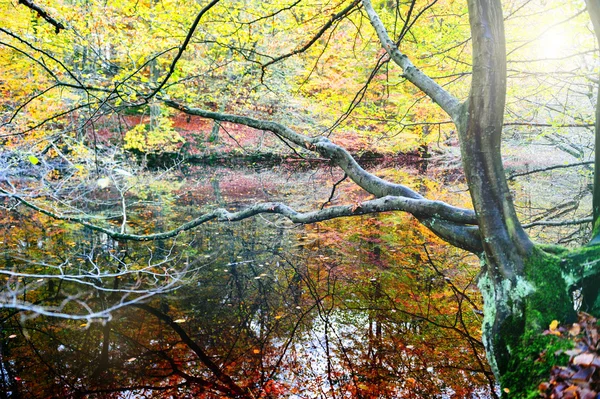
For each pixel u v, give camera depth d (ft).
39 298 17.49
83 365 13.00
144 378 12.45
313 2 18.86
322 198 39.93
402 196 11.62
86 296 17.94
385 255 24.16
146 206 36.35
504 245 8.62
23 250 23.65
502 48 8.27
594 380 5.62
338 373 12.66
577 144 26.89
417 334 15.05
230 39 19.29
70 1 26.02
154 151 52.60
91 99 18.75
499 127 8.52
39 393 11.63
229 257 23.75
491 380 12.17
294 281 20.25
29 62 27.12
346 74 29.17
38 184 32.76
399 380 12.24
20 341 14.25
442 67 22.40
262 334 15.16
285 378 12.48
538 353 7.55
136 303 17.47
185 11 20.45
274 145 55.21
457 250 24.95
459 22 21.42
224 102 42.70
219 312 16.85
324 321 16.19
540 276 8.20
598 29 8.00
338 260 23.30
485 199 8.77
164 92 16.25
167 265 22.25
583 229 22.34
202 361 13.39
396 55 11.00
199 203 38.27
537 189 39.81
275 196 41.47
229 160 60.80
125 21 21.74
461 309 17.06
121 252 24.12
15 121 25.05
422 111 29.71
